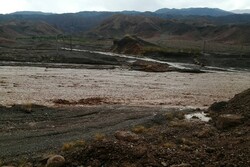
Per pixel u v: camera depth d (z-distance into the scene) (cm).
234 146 1808
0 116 2967
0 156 1906
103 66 8681
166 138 2164
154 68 8169
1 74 6278
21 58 9388
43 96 4222
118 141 1745
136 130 2419
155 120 2900
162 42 19338
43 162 1708
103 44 18100
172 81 6281
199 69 8812
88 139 2222
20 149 2056
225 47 16150
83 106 3697
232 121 2430
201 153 1709
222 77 7231
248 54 12088
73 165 1555
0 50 11144
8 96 4069
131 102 4159
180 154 1656
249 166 1472
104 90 4928
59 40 19700
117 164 1515
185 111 3388
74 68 7969
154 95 4700
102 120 2988
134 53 13125
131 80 6194
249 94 3025
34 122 2872
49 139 2325
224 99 4594
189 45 17188
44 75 6397
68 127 2712
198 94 4922
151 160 1543
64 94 4450
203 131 2273
